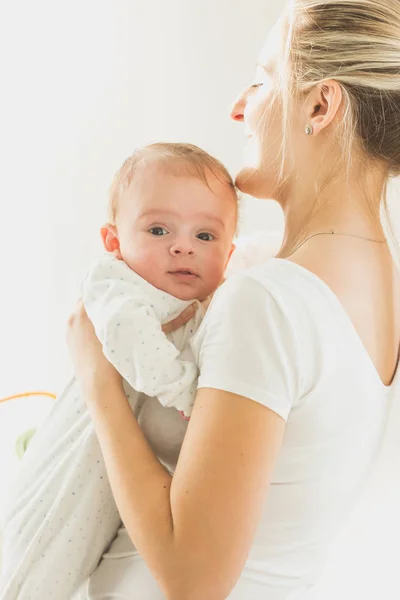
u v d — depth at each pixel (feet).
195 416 2.61
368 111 2.80
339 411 2.68
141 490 2.69
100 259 3.47
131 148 6.60
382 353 2.92
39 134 6.52
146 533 2.59
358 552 4.17
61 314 6.69
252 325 2.55
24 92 6.47
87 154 6.57
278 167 3.15
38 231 6.62
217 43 6.49
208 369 2.61
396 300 3.09
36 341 6.73
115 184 3.71
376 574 4.13
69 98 6.52
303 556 3.02
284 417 2.54
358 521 4.14
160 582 2.56
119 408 2.94
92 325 3.26
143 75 6.57
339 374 2.64
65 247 6.63
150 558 2.57
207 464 2.48
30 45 6.44
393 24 2.76
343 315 2.68
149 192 3.49
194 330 3.35
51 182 6.57
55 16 6.43
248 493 2.45
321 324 2.60
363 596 4.16
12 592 3.28
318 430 2.68
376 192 2.94
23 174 6.56
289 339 2.53
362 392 2.74
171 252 3.44
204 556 2.45
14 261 6.64
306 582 3.15
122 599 3.05
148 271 3.46
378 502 4.03
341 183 2.85
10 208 6.57
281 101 3.09
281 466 2.73
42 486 3.38
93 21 6.48
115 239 3.81
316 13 2.87
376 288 2.88
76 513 3.23
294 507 2.81
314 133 2.89
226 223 3.63
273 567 2.96
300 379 2.55
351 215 2.85
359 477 3.03
